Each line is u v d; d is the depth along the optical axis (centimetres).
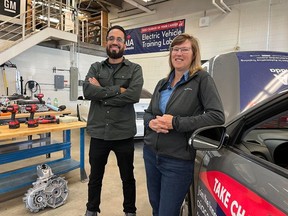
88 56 920
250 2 741
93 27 1103
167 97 158
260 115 118
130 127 213
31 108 277
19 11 720
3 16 691
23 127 267
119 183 310
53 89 816
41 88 784
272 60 241
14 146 298
